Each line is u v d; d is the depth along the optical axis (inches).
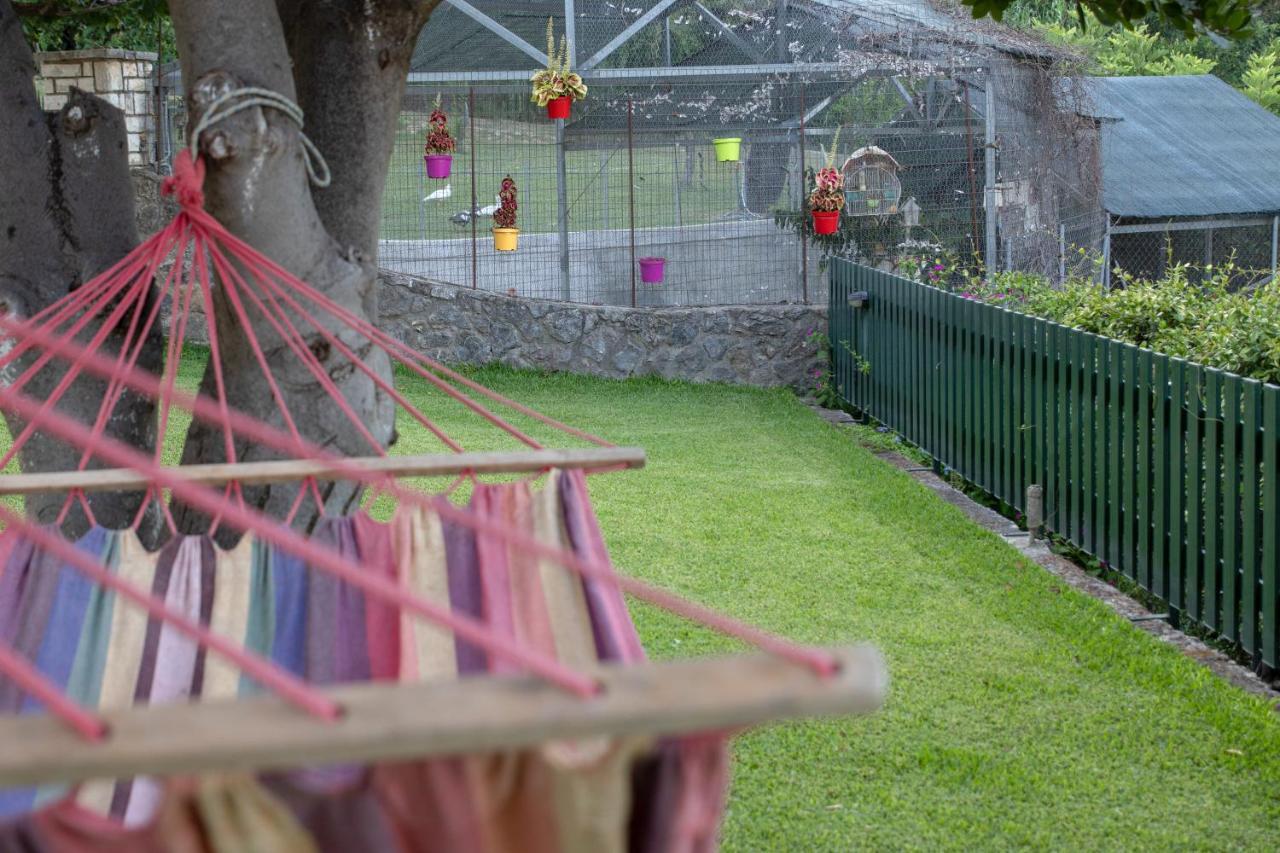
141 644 113.2
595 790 57.0
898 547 280.1
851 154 488.4
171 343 123.7
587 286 502.6
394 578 117.7
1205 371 223.8
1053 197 490.3
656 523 297.1
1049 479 293.6
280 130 128.1
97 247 154.4
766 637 60.7
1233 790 169.0
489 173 494.6
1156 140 682.8
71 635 112.0
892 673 208.2
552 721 50.2
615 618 113.7
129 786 99.7
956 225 487.8
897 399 405.7
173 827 53.0
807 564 267.7
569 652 112.7
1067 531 286.4
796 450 382.0
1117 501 260.2
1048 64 482.0
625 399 463.2
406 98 486.6
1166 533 242.2
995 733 186.2
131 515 157.9
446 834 58.0
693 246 498.6
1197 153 668.7
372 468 123.5
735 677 54.0
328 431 146.2
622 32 474.9
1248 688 206.5
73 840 53.5
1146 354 244.8
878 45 472.4
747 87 482.3
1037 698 198.4
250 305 138.2
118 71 469.4
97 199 154.6
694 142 490.0
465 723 49.6
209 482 120.3
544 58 475.5
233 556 117.5
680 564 266.8
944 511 308.7
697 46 479.2
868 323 434.6
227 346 143.6
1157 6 179.3
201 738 48.3
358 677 113.7
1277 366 242.1
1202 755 178.4
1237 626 218.7
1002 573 261.1
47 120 154.3
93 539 116.8
